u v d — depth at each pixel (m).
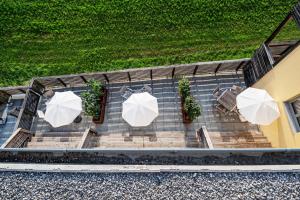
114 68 11.39
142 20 12.28
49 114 9.10
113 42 11.95
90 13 12.55
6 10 12.79
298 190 6.37
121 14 12.45
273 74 8.12
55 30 12.34
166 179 6.66
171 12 12.31
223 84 10.26
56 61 11.75
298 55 6.70
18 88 10.02
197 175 6.65
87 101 9.50
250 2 12.16
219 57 11.31
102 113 9.79
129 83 10.52
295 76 6.97
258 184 6.47
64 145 9.20
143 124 8.77
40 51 12.00
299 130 7.40
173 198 6.46
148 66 11.35
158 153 6.99
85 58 11.70
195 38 11.77
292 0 12.03
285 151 6.71
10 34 12.40
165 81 10.42
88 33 12.20
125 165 6.92
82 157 7.17
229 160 6.87
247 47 11.41
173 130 9.50
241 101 8.77
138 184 6.65
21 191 6.79
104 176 6.81
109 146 8.95
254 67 9.32
